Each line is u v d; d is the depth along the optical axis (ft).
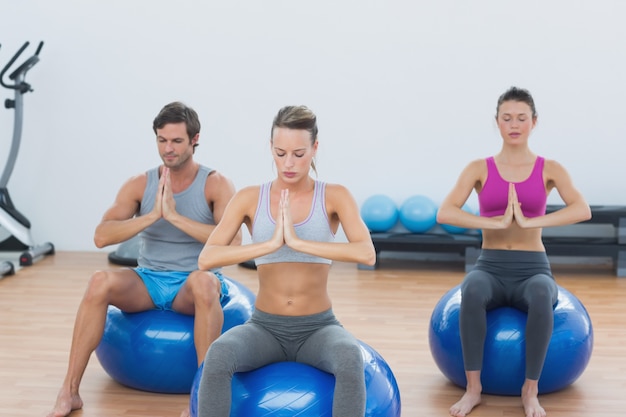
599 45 19.12
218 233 8.60
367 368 8.39
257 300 8.58
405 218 19.01
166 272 10.57
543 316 9.82
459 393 10.75
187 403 10.28
